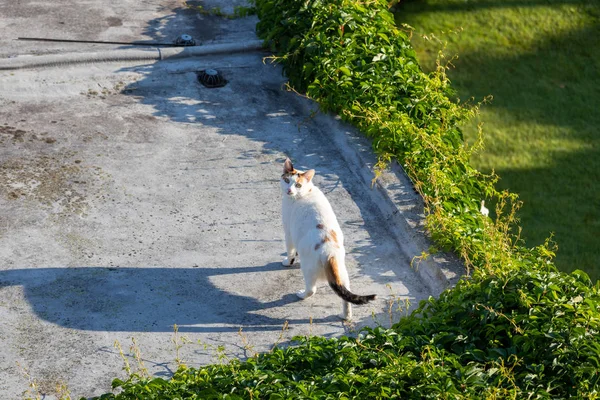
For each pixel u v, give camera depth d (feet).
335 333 24.00
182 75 36.96
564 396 20.16
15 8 40.50
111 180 29.78
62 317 23.70
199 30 40.73
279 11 37.93
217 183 30.30
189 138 32.78
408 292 25.91
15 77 35.06
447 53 50.52
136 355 22.50
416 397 19.71
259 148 32.58
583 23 53.83
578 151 44.24
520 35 52.49
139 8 42.11
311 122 34.63
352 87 33.91
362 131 33.06
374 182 30.19
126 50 37.32
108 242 26.84
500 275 23.70
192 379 20.94
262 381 20.34
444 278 25.61
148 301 24.61
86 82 35.53
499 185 41.52
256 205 29.32
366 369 20.90
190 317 24.14
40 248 26.27
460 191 29.45
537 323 21.58
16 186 28.89
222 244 27.27
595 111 47.55
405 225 28.07
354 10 37.06
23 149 30.86
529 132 45.37
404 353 21.67
